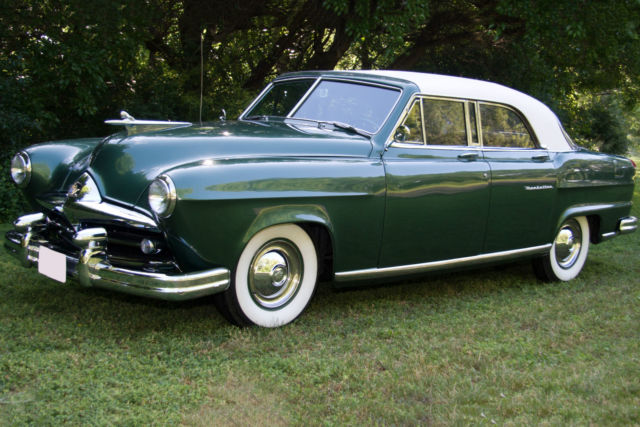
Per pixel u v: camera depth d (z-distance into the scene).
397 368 3.32
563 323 4.28
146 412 2.71
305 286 4.06
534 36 11.23
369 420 2.71
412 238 4.44
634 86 16.39
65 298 4.32
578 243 5.97
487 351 3.65
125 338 3.60
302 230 3.93
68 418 2.62
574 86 16.89
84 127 10.27
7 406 2.69
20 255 4.03
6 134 8.11
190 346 3.51
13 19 8.98
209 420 2.66
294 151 3.98
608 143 29.66
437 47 15.40
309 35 13.52
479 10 12.80
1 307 4.01
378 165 4.21
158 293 3.34
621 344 3.88
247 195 3.52
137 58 10.94
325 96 4.75
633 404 2.96
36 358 3.20
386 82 4.63
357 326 4.09
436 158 4.57
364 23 10.24
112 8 9.10
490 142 5.07
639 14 11.97
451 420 2.74
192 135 3.85
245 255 3.69
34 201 4.32
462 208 4.69
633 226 6.42
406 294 5.06
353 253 4.15
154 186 3.31
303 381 3.13
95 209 3.59
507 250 5.18
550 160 5.45
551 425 2.71
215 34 12.05
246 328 3.81
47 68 9.01
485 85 5.24
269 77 14.20
